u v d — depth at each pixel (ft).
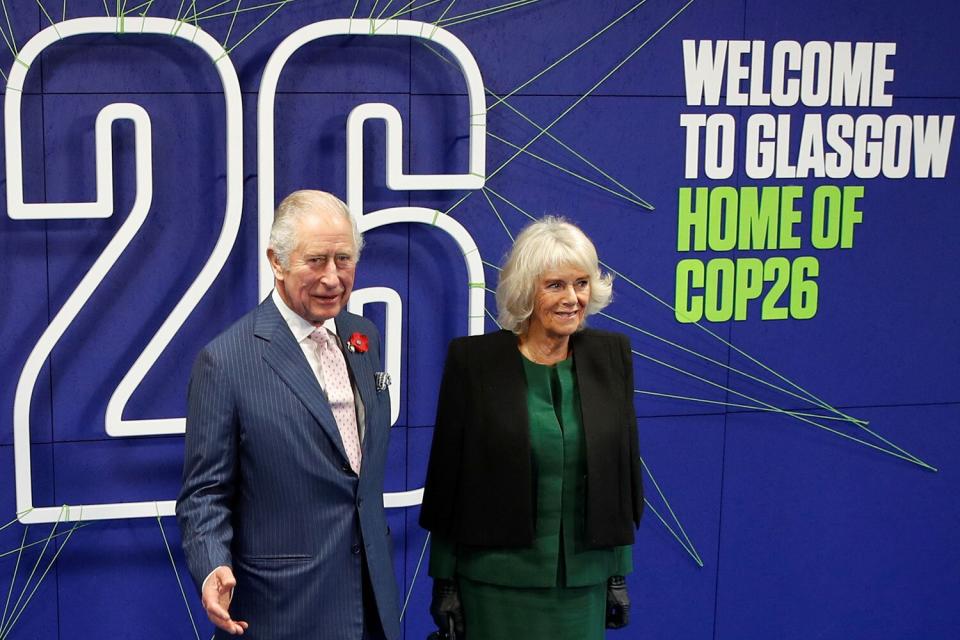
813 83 11.24
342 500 7.53
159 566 10.53
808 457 11.82
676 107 10.95
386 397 7.86
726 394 11.50
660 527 11.55
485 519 7.69
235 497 7.55
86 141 9.82
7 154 9.34
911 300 11.84
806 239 11.47
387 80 10.30
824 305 11.62
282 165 10.19
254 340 7.39
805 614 12.07
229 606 7.59
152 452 10.36
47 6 9.59
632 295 11.13
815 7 11.13
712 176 11.13
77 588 10.38
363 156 10.35
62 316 9.58
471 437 7.73
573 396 7.82
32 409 10.05
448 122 10.48
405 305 10.68
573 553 7.77
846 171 11.45
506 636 7.85
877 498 12.07
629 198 10.98
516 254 7.67
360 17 10.18
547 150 10.72
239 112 9.72
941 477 12.21
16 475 9.79
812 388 11.70
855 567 12.11
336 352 7.70
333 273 7.23
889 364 11.88
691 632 11.78
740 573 11.82
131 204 9.98
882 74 11.40
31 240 9.83
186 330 10.21
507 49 10.49
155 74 9.86
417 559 11.05
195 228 10.14
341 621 7.58
